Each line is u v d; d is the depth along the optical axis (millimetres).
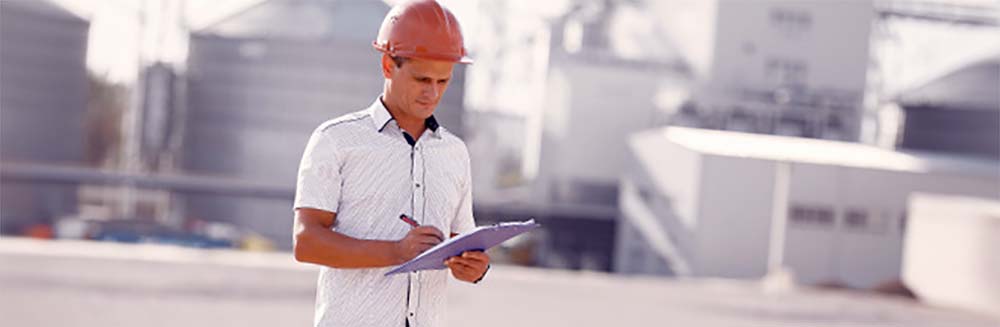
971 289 15031
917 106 51250
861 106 50656
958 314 12938
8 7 44719
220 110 46844
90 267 11148
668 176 39406
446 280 3162
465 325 9438
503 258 47656
